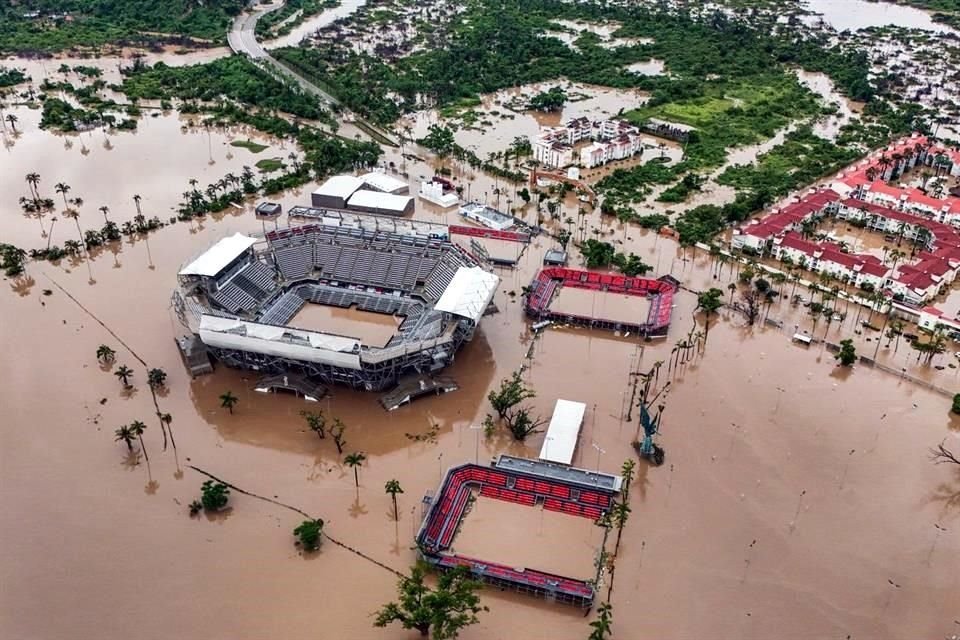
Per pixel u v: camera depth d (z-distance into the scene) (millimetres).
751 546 177875
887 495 192375
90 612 161875
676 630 158500
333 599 165000
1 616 160750
